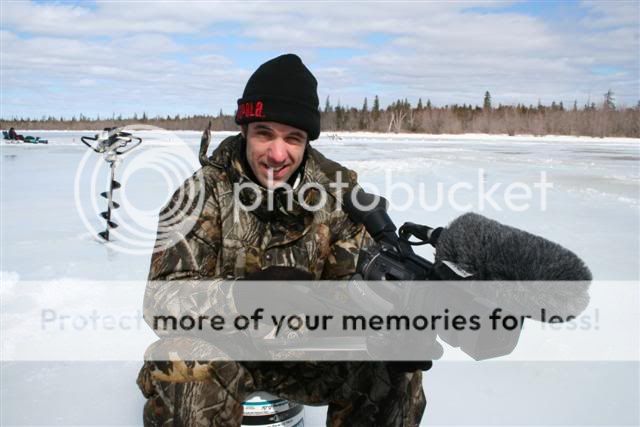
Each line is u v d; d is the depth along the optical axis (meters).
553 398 2.35
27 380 2.47
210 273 1.72
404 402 1.70
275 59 1.71
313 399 1.80
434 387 2.48
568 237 5.42
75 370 2.57
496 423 2.18
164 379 1.49
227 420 1.51
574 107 85.62
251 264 1.75
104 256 4.74
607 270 4.19
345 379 1.73
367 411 1.71
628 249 4.91
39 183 9.80
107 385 2.44
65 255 4.75
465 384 2.50
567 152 23.67
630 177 11.44
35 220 6.41
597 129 70.56
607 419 2.19
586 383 2.47
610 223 6.18
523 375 2.57
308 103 1.70
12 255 4.74
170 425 1.46
